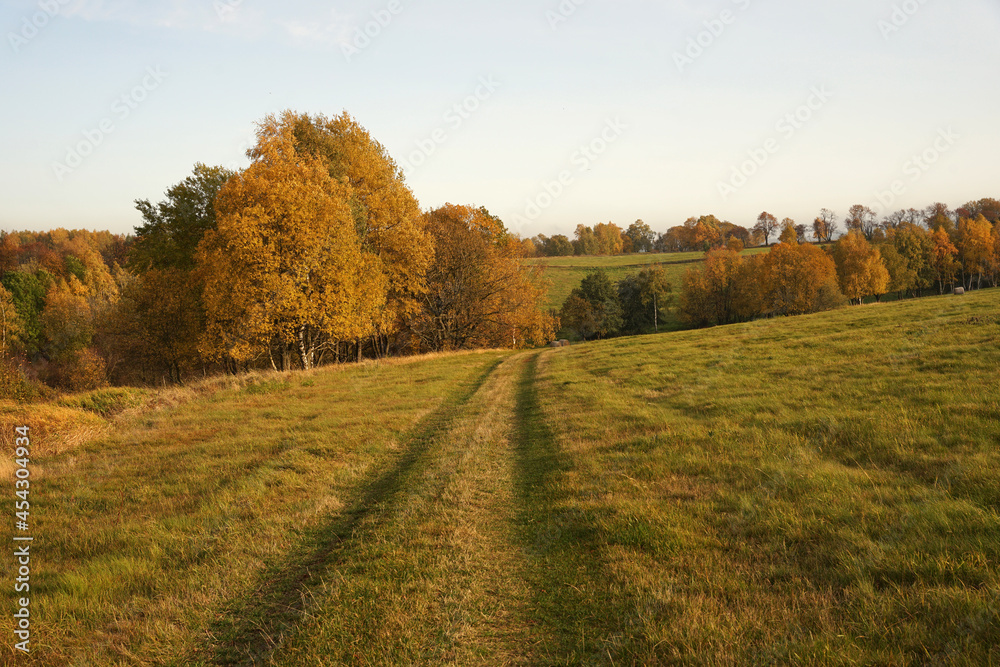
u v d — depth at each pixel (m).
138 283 38.94
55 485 10.24
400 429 14.45
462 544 6.76
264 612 5.43
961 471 6.99
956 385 11.34
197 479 10.28
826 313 30.55
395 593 5.53
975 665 3.52
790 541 5.96
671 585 5.26
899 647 3.88
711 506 7.19
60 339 57.59
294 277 27.48
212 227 35.19
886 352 16.53
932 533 5.50
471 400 18.75
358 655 4.47
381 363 30.83
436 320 45.16
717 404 13.25
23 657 4.64
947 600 4.27
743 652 4.04
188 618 5.30
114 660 4.68
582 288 81.19
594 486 8.62
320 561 6.70
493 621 5.01
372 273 32.59
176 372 43.00
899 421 9.44
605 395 16.72
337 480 10.20
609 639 4.51
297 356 40.16
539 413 15.57
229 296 27.81
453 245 44.72
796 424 10.53
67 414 15.21
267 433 14.27
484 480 9.68
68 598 5.62
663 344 28.80
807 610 4.52
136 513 8.56
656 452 9.91
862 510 6.30
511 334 52.16
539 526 7.34
